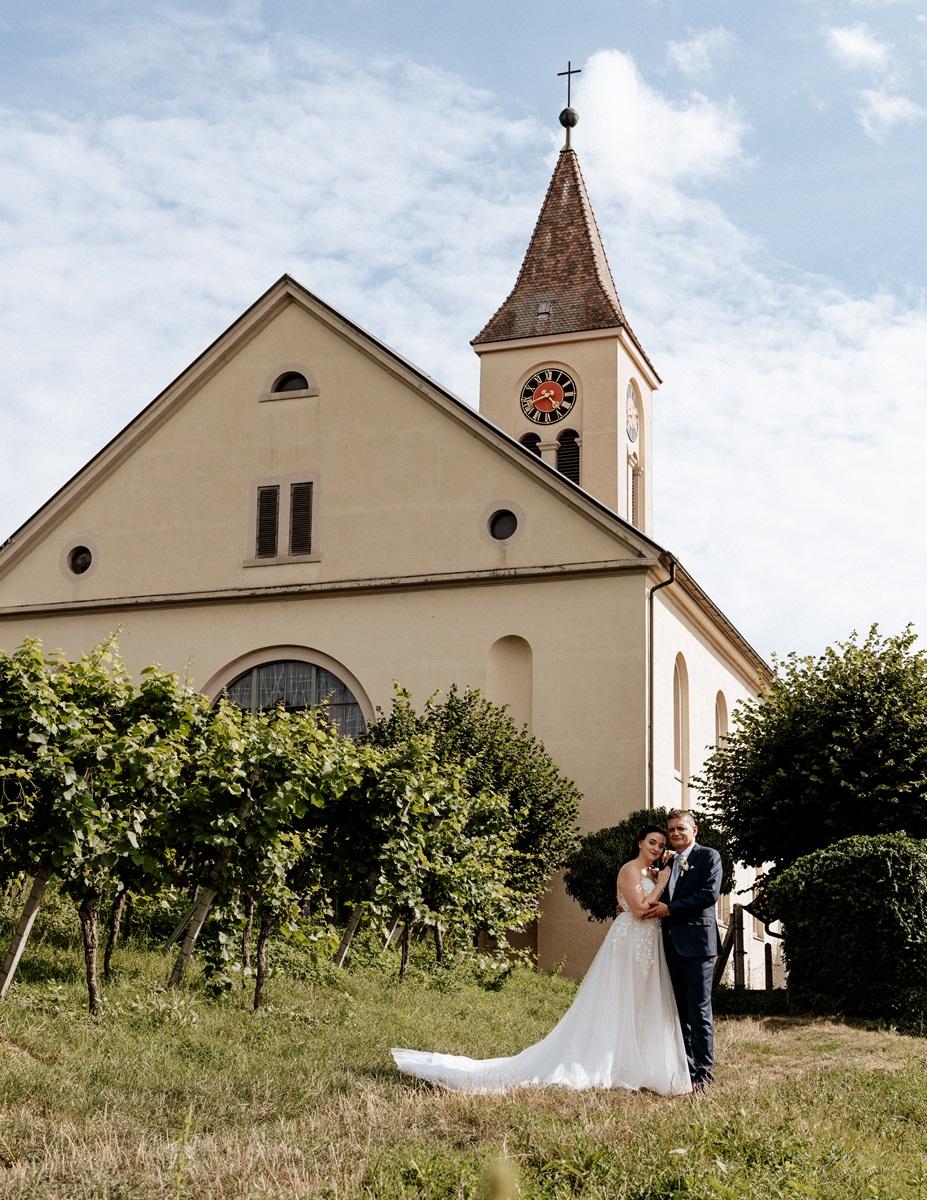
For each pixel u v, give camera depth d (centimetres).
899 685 2000
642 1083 916
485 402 3650
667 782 2567
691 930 953
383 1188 636
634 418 3775
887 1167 711
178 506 2820
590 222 3822
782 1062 1195
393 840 1469
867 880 1546
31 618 2878
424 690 2577
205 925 1387
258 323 2836
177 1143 690
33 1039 918
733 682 3331
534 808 2192
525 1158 701
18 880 1223
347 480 2712
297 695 2691
